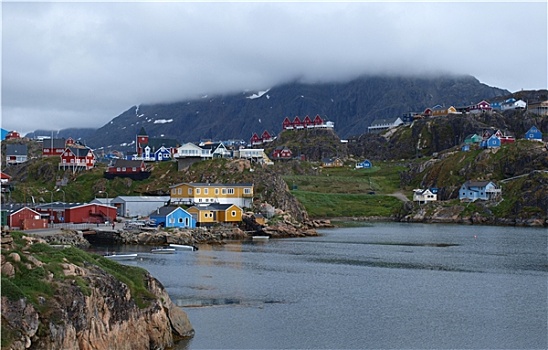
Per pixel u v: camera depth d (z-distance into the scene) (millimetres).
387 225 194875
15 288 39250
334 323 63281
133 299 51000
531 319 65812
